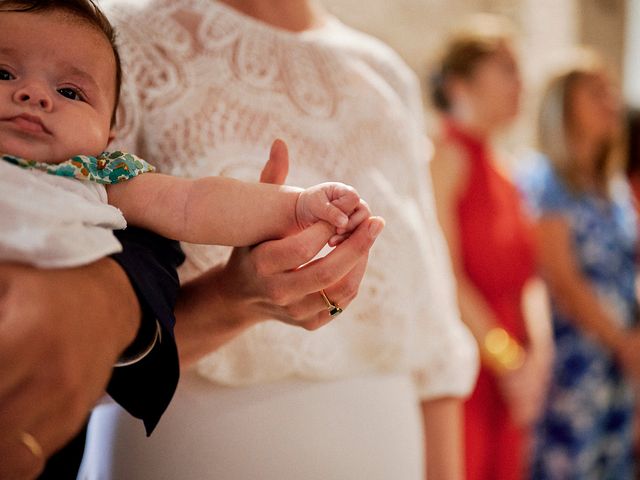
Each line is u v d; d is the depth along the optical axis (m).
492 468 2.95
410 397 1.50
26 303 0.75
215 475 1.29
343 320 1.39
